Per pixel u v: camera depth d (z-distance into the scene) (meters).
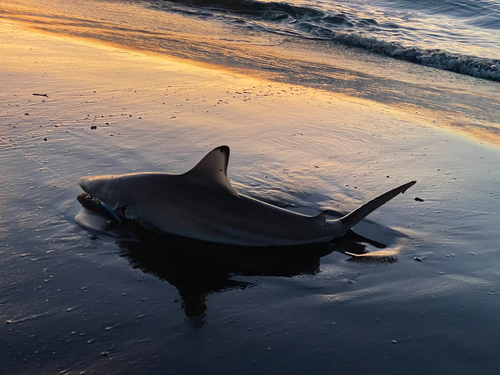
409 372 2.46
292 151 6.17
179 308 2.87
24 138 5.53
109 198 3.96
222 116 7.34
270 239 3.79
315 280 3.35
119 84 8.60
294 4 23.59
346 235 4.12
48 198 4.15
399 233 4.19
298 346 2.62
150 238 3.71
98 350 2.45
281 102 8.67
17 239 3.48
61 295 2.89
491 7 26.38
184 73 10.24
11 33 12.36
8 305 2.75
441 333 2.80
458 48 17.27
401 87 11.61
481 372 2.48
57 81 8.26
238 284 3.21
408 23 22.58
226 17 20.41
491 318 2.98
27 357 2.36
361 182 5.34
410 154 6.52
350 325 2.84
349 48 16.94
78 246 3.48
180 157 5.46
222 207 3.75
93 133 5.94
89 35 13.91
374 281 3.38
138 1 21.97
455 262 3.71
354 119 8.05
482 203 4.94
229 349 2.55
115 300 2.89
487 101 10.75
